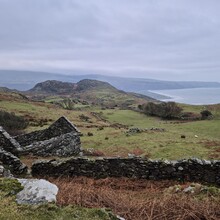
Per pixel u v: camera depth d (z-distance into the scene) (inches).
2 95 4584.2
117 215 355.9
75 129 1139.3
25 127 2194.9
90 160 628.7
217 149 1364.4
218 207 387.9
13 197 374.6
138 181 593.0
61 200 380.8
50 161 643.5
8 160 641.6
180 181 588.1
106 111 4635.8
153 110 4190.5
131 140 1640.0
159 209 387.5
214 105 5054.1
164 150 1352.1
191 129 2509.8
